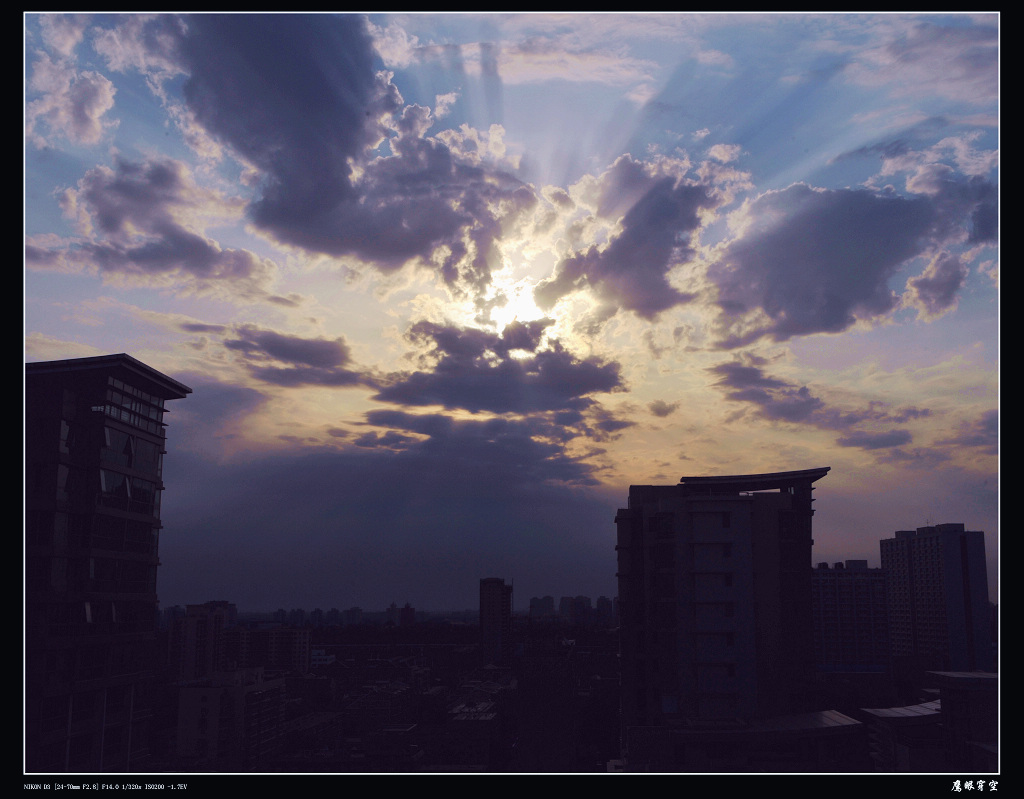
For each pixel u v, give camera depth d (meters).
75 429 72.44
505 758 147.38
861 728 70.19
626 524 87.75
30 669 65.81
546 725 175.38
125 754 75.75
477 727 147.75
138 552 79.38
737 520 77.88
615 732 127.25
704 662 75.19
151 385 80.50
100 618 73.12
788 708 76.00
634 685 83.56
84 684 70.25
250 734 144.88
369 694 183.12
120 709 75.81
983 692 70.69
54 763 66.81
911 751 72.69
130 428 78.31
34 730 65.06
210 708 141.25
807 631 78.56
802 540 80.31
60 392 71.19
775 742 68.69
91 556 71.50
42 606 66.69
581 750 129.88
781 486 83.62
